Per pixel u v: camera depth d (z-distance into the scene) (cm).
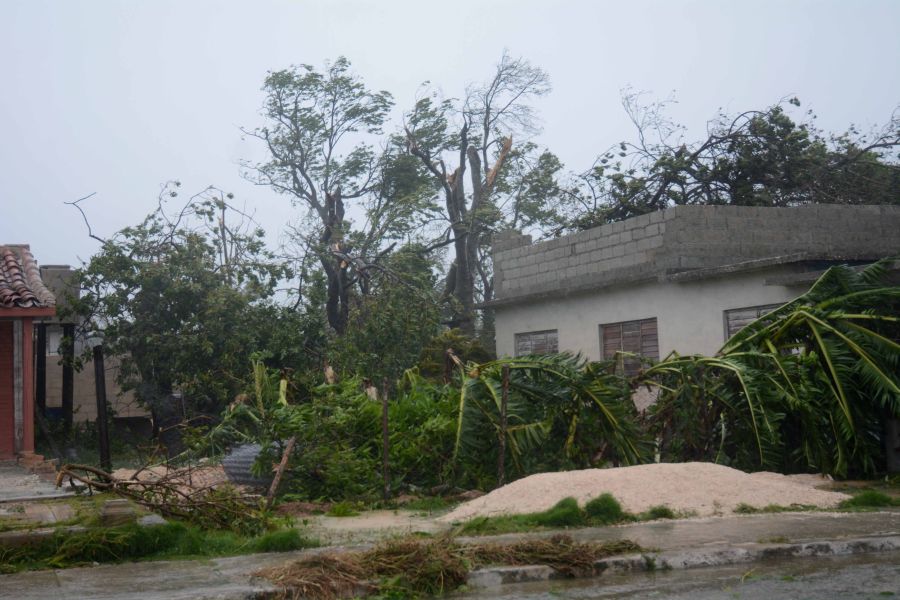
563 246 2280
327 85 3841
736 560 797
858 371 1350
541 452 1335
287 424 1245
